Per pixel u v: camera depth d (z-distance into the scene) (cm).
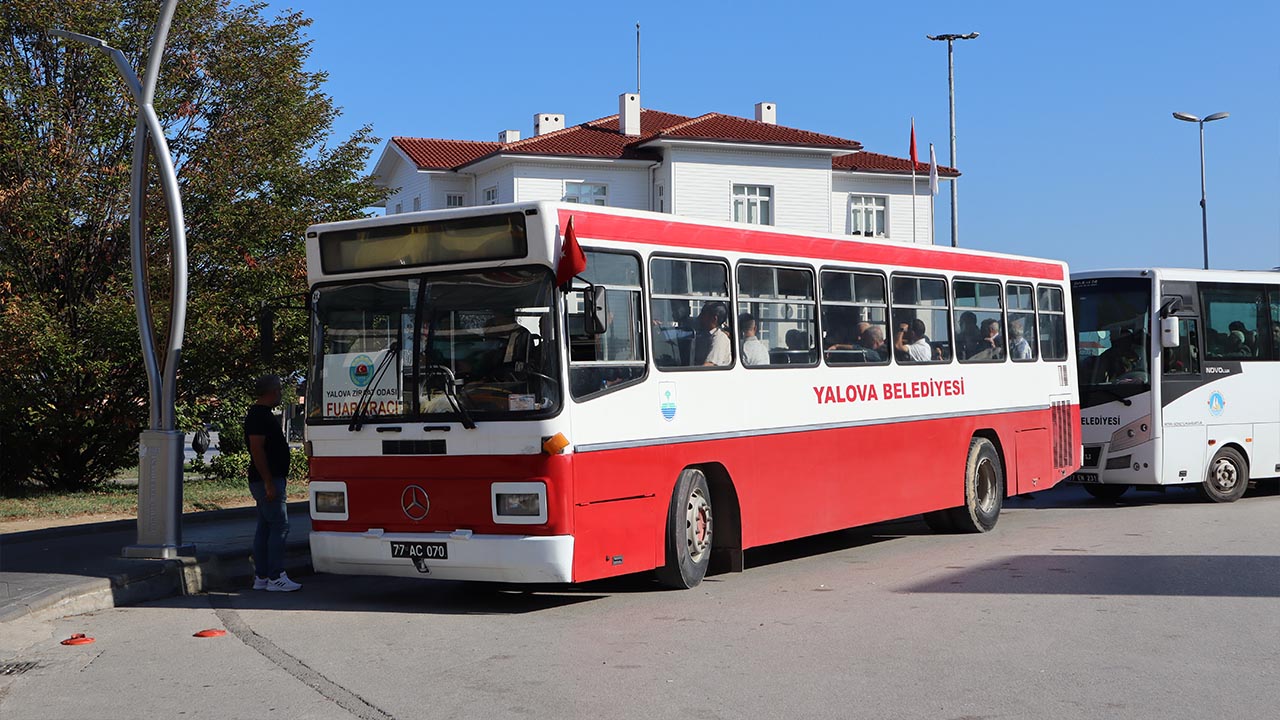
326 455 1078
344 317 1081
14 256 2139
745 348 1210
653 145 4434
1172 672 798
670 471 1112
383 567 1046
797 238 1289
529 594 1145
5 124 2086
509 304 1016
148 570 1159
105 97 2139
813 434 1287
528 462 996
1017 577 1191
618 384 1057
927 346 1478
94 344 2086
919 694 744
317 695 759
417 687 777
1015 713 699
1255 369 1966
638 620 1001
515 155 4375
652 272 1109
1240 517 1691
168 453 1238
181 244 1263
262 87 2267
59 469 2262
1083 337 1920
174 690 777
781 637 922
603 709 717
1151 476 1856
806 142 4491
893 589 1136
